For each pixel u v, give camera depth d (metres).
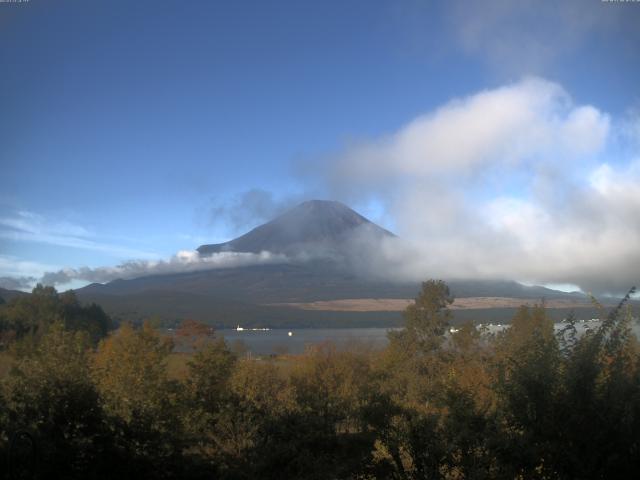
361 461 9.86
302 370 18.86
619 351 7.84
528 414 7.52
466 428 7.91
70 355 10.66
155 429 11.01
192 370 15.48
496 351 11.77
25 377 10.08
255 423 14.49
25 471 8.80
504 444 7.35
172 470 11.35
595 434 7.30
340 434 14.95
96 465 10.08
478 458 7.57
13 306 52.09
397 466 8.35
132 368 11.99
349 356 23.31
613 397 7.42
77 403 10.09
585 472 7.20
